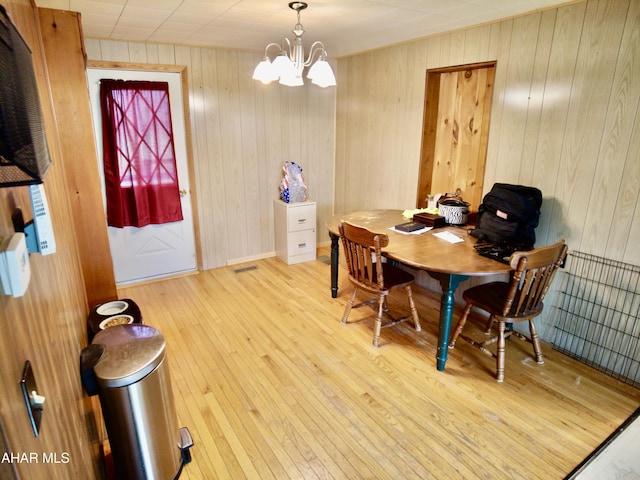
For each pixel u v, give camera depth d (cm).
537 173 277
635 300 239
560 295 275
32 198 89
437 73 346
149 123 369
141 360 157
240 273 423
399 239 286
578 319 268
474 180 336
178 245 414
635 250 236
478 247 260
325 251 493
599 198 248
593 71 240
